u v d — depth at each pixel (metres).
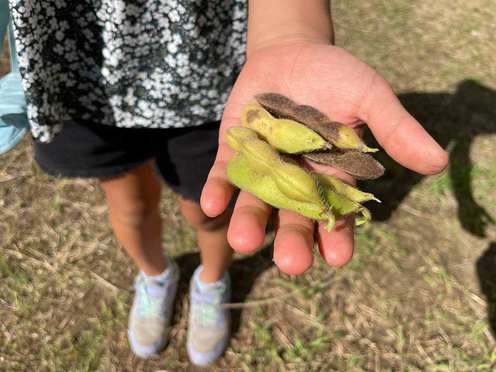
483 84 0.55
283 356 0.36
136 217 0.31
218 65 0.25
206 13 0.23
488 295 0.39
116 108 0.25
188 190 0.29
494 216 0.43
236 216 0.18
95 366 0.35
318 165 0.21
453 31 0.61
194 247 0.41
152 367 0.36
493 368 0.36
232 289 0.39
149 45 0.23
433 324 0.37
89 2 0.22
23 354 0.35
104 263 0.40
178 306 0.38
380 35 0.60
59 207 0.42
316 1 0.23
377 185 0.45
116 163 0.27
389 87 0.20
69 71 0.24
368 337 0.37
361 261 0.40
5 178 0.44
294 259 0.16
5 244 0.40
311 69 0.21
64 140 0.26
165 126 0.26
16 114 0.24
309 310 0.38
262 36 0.22
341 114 0.21
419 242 0.41
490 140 0.49
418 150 0.18
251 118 0.21
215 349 0.35
